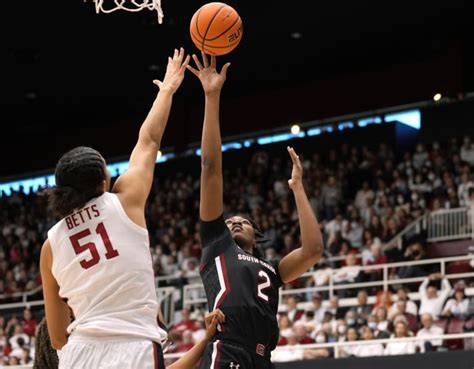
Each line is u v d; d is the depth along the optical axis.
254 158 25.89
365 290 17.23
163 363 4.00
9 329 18.64
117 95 27.52
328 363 13.75
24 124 29.75
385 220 20.14
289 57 25.52
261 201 24.36
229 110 28.19
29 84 26.72
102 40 23.94
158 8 7.47
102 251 4.06
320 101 26.89
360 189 23.09
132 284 4.04
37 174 30.42
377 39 24.48
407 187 21.67
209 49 5.73
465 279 17.62
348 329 14.76
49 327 4.22
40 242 25.98
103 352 3.92
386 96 25.98
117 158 29.34
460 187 20.27
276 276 5.45
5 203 28.48
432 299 15.49
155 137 4.41
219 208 5.40
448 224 19.58
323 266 18.95
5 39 23.86
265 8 22.50
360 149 25.17
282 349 14.05
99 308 4.00
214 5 5.75
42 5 22.02
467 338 14.66
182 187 26.12
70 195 4.10
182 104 28.47
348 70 26.52
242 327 5.11
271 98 27.56
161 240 23.17
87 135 29.84
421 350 14.34
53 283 4.20
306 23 23.39
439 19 23.47
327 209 22.48
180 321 17.42
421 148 22.92
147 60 25.09
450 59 24.95
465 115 24.56
